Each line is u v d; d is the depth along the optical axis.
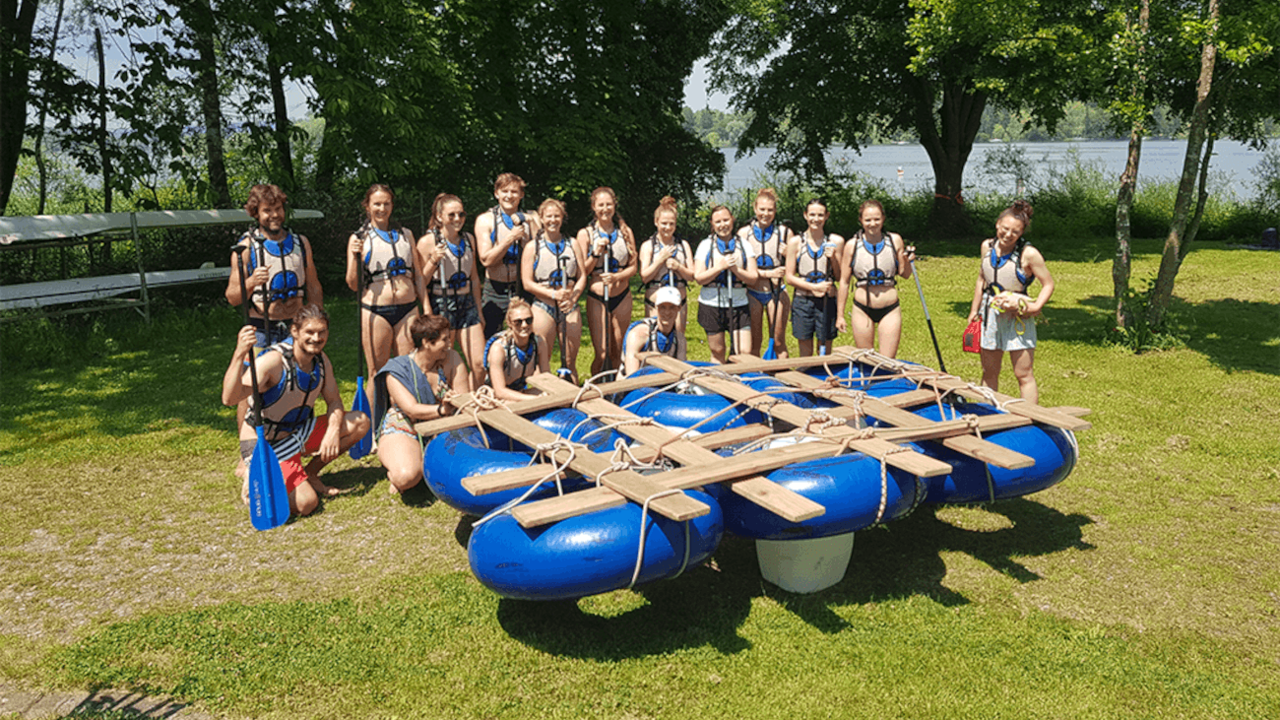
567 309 6.39
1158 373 8.30
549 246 6.44
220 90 14.24
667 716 3.27
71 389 8.08
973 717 3.25
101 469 6.01
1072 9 10.70
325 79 12.07
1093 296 13.05
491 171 17.58
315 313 5.09
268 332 5.68
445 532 4.95
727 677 3.51
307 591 4.28
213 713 3.30
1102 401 7.36
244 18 11.63
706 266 6.87
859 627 3.88
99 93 12.90
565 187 15.77
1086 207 22.50
